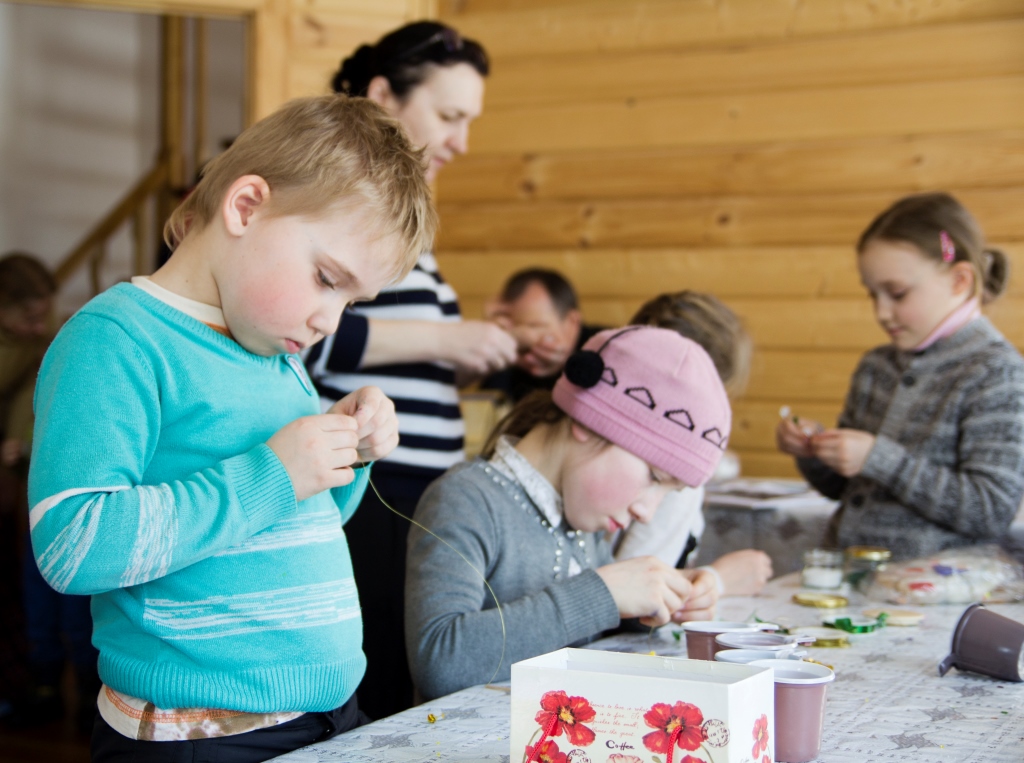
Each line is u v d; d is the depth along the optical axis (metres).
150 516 0.83
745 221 3.27
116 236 5.52
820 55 3.19
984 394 1.85
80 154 5.61
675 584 1.24
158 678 0.89
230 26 5.66
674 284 3.34
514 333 2.83
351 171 0.91
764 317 3.25
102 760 0.92
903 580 1.54
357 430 0.97
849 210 3.17
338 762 0.81
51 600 3.12
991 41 3.02
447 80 1.77
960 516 1.80
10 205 5.27
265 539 0.94
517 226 3.50
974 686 1.05
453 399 1.82
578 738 0.74
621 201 3.39
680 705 0.71
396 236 0.93
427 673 1.12
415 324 1.72
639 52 3.36
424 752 0.83
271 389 0.98
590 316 3.42
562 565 1.29
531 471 1.29
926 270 1.91
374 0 3.10
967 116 3.05
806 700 0.81
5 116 5.21
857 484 2.04
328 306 0.93
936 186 3.08
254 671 0.91
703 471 1.23
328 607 0.96
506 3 3.49
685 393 1.23
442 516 1.24
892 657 1.18
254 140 0.94
